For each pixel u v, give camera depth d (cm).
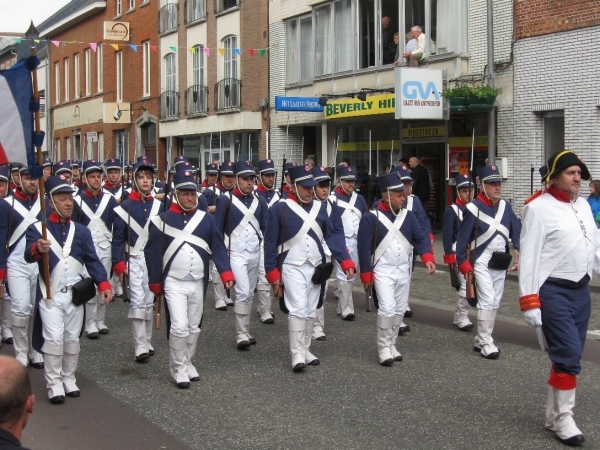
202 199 1336
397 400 719
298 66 2391
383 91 1977
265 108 2533
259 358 883
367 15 2081
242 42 2575
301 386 768
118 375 817
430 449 597
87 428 653
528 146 1697
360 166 2216
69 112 4131
